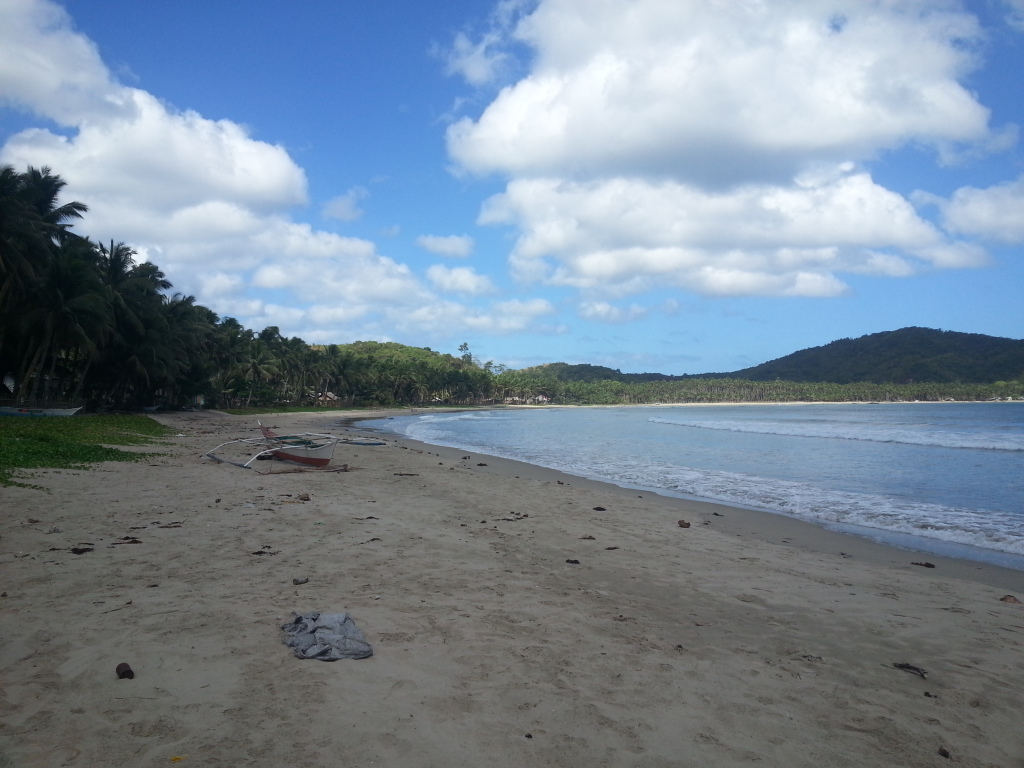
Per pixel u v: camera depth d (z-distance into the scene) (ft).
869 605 24.57
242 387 261.24
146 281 168.04
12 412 123.75
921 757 13.55
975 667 18.70
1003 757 13.66
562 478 67.51
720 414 382.63
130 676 15.14
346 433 143.13
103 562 25.29
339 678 15.57
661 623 21.38
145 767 11.60
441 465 72.69
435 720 13.85
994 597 26.37
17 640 17.17
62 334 134.00
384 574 25.34
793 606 24.08
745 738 13.94
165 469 55.01
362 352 647.15
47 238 133.18
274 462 63.87
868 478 68.08
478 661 17.16
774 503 51.88
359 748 12.55
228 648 17.04
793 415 348.18
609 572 27.94
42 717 13.26
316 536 31.68
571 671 16.89
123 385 181.47
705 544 35.12
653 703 15.34
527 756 12.66
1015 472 72.74
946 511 48.26
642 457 93.45
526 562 28.81
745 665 18.07
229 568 25.20
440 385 486.38
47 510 34.73
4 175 115.44
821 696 16.31
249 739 12.67
